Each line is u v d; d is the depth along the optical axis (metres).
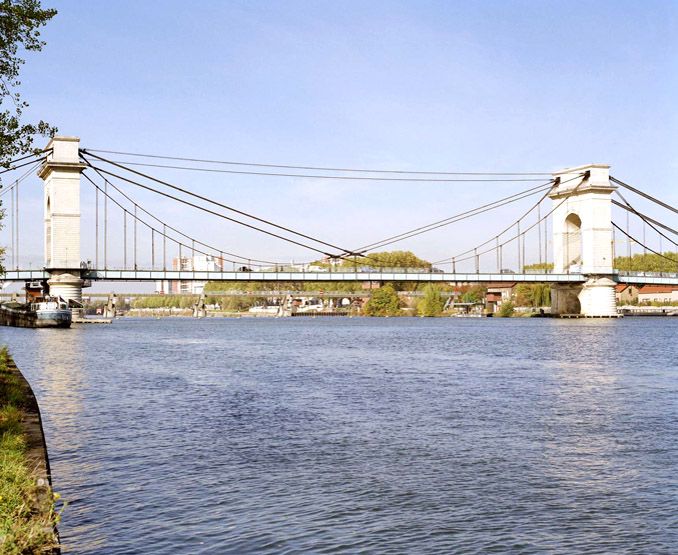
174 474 22.55
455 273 186.88
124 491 20.64
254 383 47.69
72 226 158.50
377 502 19.78
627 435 29.02
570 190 193.12
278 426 30.86
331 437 28.47
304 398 39.91
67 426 30.77
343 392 42.69
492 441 27.77
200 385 46.44
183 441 27.59
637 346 88.12
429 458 24.84
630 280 193.75
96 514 18.66
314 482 21.70
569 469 23.38
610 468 23.53
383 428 30.44
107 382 48.16
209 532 17.41
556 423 31.72
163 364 63.28
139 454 25.28
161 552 16.17
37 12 25.42
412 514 18.83
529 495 20.52
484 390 43.69
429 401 38.66
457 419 32.75
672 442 27.66
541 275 189.00
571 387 45.31
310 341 104.25
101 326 170.62
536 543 16.95
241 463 23.97
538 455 25.38
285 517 18.50
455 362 65.38
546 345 90.88
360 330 147.25
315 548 16.52
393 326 172.00
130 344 95.12
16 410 23.73
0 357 42.41
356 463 24.09
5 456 17.00
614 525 18.12
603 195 188.75
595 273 187.75
